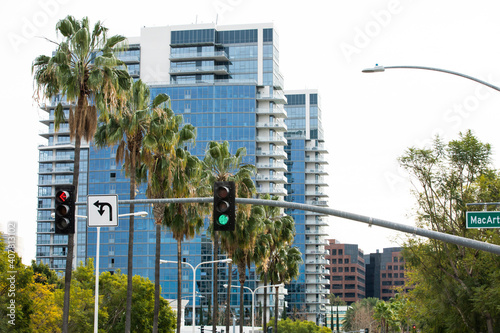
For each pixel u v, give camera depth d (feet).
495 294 157.89
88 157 559.38
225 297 529.04
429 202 185.47
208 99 529.45
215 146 189.26
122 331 236.02
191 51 537.24
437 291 179.32
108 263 522.47
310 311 623.77
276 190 544.62
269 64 548.31
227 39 554.87
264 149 540.52
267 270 267.80
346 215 68.18
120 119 149.59
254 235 198.18
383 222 67.87
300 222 643.86
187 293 519.19
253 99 529.86
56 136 568.41
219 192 66.23
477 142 183.83
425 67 79.41
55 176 568.82
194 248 524.52
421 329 199.00
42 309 178.91
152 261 517.14
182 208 176.55
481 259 171.63
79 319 202.49
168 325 255.09
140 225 522.88
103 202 85.56
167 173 158.10
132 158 152.15
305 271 632.38
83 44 123.54
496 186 174.60
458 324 175.22
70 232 71.26
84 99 124.47
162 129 151.94
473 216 73.20
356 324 605.73
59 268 561.84
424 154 184.34
